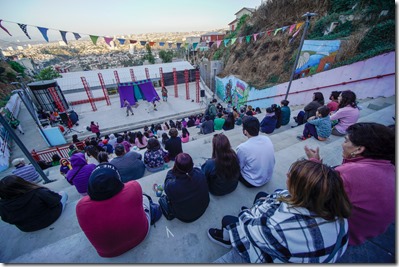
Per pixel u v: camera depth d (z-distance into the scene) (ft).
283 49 44.62
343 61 26.22
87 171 11.53
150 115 55.16
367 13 26.96
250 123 8.04
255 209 5.13
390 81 20.68
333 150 11.71
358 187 4.30
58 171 21.59
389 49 20.72
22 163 17.80
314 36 36.27
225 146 7.28
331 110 15.47
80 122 50.90
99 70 80.33
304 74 34.12
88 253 6.59
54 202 8.59
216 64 74.13
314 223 3.44
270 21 54.60
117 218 5.37
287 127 21.06
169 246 6.63
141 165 12.85
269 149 8.13
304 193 3.41
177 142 14.88
